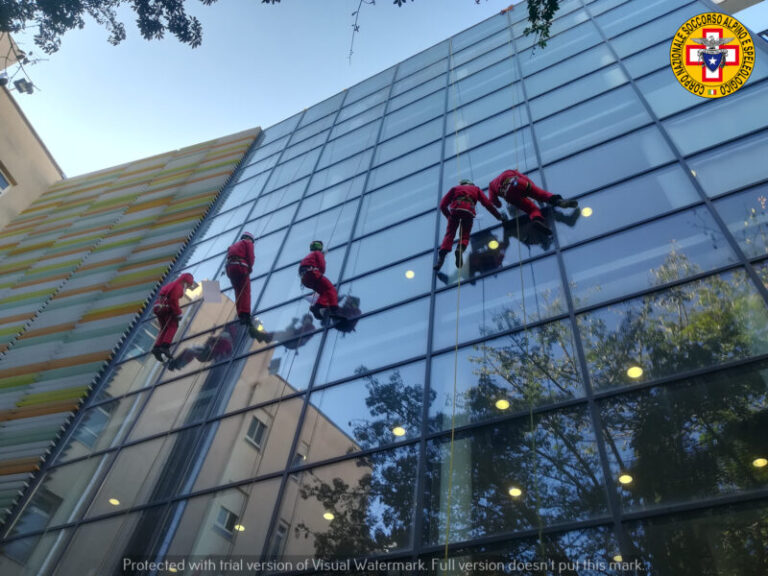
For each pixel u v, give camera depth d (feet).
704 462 18.89
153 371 43.24
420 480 23.98
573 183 34.94
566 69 49.85
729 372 20.84
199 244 61.31
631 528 18.28
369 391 29.76
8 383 48.57
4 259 74.74
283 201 59.72
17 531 34.45
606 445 20.98
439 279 34.32
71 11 37.73
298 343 36.63
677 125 34.35
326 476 26.76
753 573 15.83
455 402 26.37
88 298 57.52
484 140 46.68
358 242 43.62
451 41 75.82
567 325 26.45
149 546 28.22
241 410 33.88
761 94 32.48
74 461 38.19
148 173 84.89
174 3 38.91
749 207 26.23
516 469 22.12
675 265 26.00
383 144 58.23
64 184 93.09
